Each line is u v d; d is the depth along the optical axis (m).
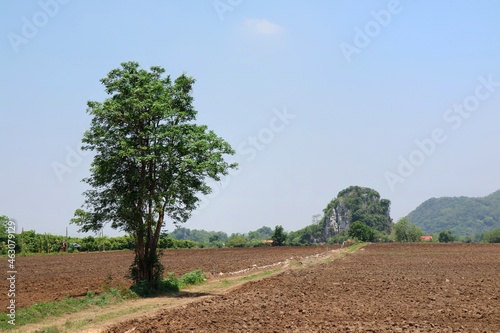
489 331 21.00
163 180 34.44
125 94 34.97
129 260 73.50
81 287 38.94
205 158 35.41
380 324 22.59
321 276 46.12
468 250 89.81
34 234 95.69
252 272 55.31
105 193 34.81
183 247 128.25
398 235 173.00
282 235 149.62
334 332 20.86
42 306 26.05
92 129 34.69
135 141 34.91
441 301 29.69
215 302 30.03
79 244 103.12
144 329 21.58
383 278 44.06
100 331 21.44
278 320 23.77
